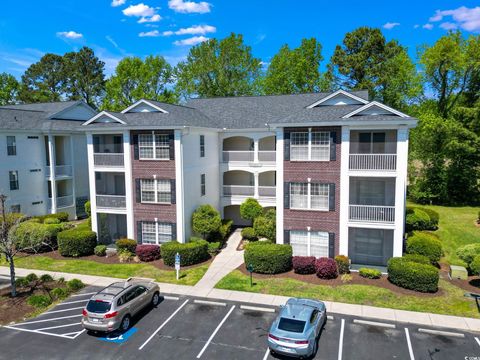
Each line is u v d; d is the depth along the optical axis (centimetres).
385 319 1659
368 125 2177
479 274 1922
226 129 3069
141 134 2591
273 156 3048
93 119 2662
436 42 4316
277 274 2212
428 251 2262
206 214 2695
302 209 2367
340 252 2309
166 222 2616
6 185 3183
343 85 5222
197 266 2391
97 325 1518
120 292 1616
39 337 1570
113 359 1405
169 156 2552
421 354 1395
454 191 4181
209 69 5316
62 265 2459
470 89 4206
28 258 2609
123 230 3003
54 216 3312
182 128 2489
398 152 2156
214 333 1581
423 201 4284
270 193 3086
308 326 1388
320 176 2308
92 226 2800
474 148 3847
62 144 3688
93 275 2275
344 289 1973
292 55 5356
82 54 7512
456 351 1412
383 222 2216
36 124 3459
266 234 2662
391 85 4809
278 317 1448
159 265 2428
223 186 3216
